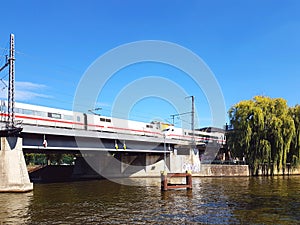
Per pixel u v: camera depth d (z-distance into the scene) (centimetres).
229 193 3953
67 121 5512
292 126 6981
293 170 7681
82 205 3097
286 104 7362
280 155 6950
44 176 7612
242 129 7194
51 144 5153
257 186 4806
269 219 2400
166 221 2362
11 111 4384
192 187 4756
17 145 4144
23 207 2973
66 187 5041
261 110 7112
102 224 2280
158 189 4597
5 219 2444
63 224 2281
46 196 3759
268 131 7150
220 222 2317
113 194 4000
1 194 3875
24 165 4219
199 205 3048
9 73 3994
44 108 5247
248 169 7306
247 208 2858
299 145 7094
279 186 4766
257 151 7062
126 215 2591
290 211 2700
